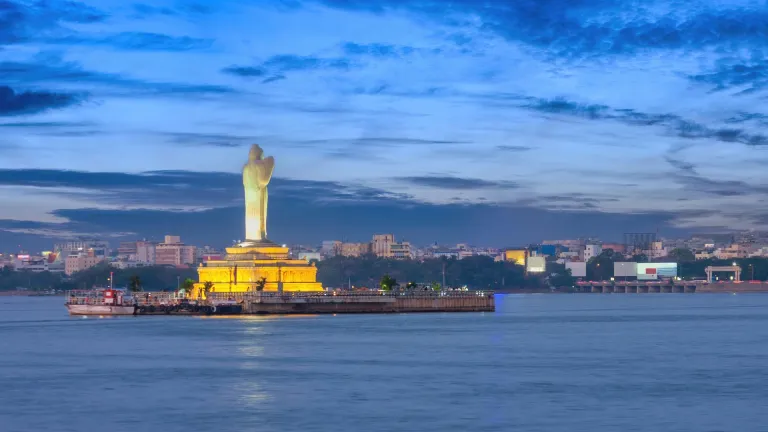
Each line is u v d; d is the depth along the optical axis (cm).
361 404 11031
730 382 12719
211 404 11069
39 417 10375
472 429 9669
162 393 11856
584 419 10138
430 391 11938
